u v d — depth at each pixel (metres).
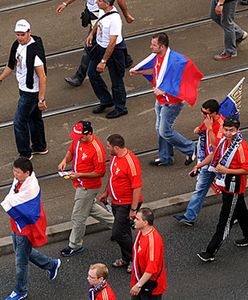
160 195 39.50
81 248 36.69
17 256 33.56
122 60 43.34
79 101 46.44
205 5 52.69
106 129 44.22
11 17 52.53
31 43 39.84
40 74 40.09
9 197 32.69
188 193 39.44
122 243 34.59
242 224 35.72
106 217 36.50
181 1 53.22
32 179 32.69
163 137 40.38
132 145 43.09
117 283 34.81
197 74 39.66
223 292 33.94
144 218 29.98
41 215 33.19
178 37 50.38
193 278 34.81
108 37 42.44
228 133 33.47
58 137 43.97
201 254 35.50
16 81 48.12
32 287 34.97
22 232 33.00
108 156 42.50
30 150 42.53
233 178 33.94
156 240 30.12
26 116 41.28
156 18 51.88
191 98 39.47
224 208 34.69
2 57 49.69
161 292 30.91
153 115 45.00
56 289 34.81
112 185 34.09
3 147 43.66
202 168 36.34
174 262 35.78
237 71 47.69
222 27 47.59
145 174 41.09
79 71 47.00
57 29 51.38
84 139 34.66
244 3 52.53
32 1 53.78
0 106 46.34
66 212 38.91
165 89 39.31
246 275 34.78
